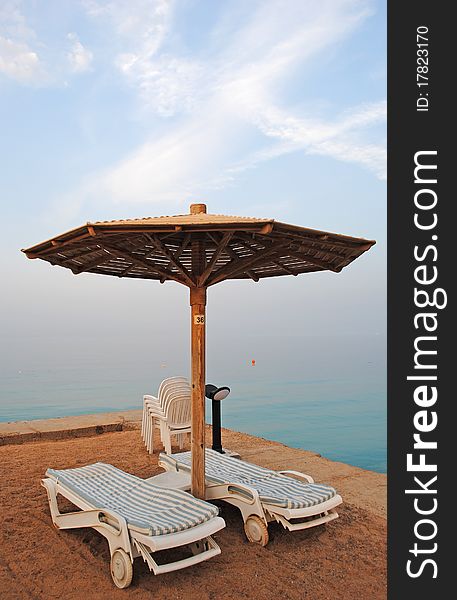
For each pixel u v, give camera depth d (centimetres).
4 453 690
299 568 363
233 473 476
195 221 350
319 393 2503
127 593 329
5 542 401
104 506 371
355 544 403
